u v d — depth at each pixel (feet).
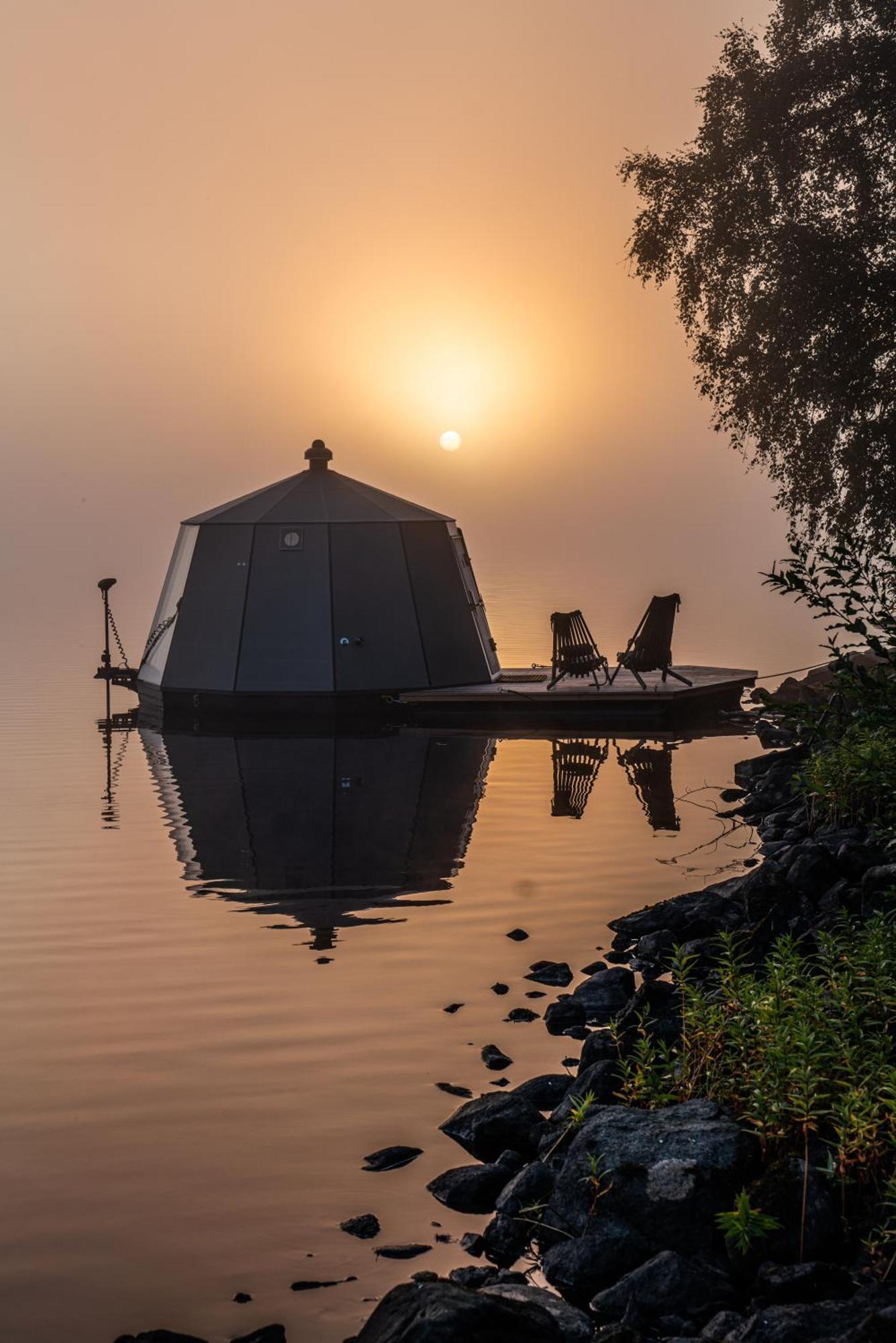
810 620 137.18
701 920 30.14
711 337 71.72
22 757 59.72
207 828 44.14
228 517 79.41
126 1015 26.03
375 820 45.34
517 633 120.78
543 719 72.02
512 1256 17.57
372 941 30.99
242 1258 17.22
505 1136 20.49
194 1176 19.39
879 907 27.99
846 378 66.33
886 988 21.77
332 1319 15.90
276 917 33.19
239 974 28.60
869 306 66.23
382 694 75.51
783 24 71.10
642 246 72.02
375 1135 20.79
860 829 36.22
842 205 70.08
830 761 40.24
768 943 28.30
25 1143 20.44
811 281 65.62
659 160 72.18
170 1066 23.45
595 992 26.63
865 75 66.95
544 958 29.66
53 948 30.53
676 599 71.92
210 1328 15.66
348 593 76.84
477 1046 24.41
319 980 28.12
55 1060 23.72
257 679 75.31
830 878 31.09
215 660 76.18
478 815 46.09
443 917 33.09
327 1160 19.94
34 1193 18.88
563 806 47.65
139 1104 21.85
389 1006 26.50
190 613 77.87
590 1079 21.43
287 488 82.12
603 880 36.68
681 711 72.59
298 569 77.05
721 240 68.80
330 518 78.28
